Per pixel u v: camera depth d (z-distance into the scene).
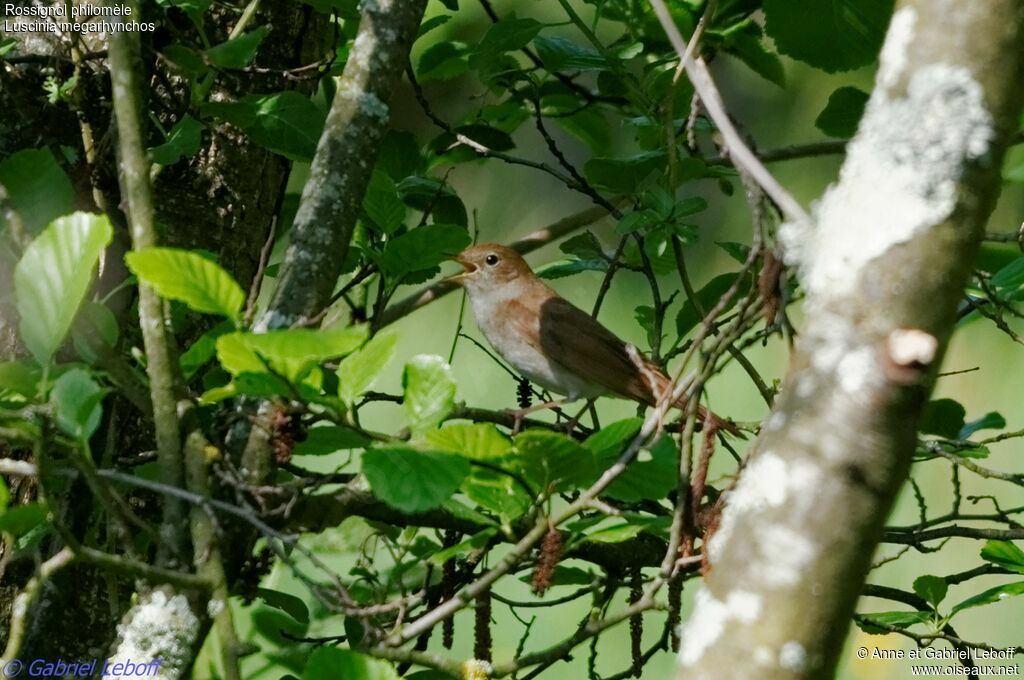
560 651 4.76
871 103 3.75
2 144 6.11
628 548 6.24
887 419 3.52
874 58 7.49
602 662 11.91
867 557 3.59
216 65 5.21
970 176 3.56
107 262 5.73
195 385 6.11
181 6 5.88
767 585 3.61
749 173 4.69
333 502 5.04
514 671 4.74
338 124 5.31
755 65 8.46
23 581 5.79
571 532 5.05
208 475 4.62
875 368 3.52
